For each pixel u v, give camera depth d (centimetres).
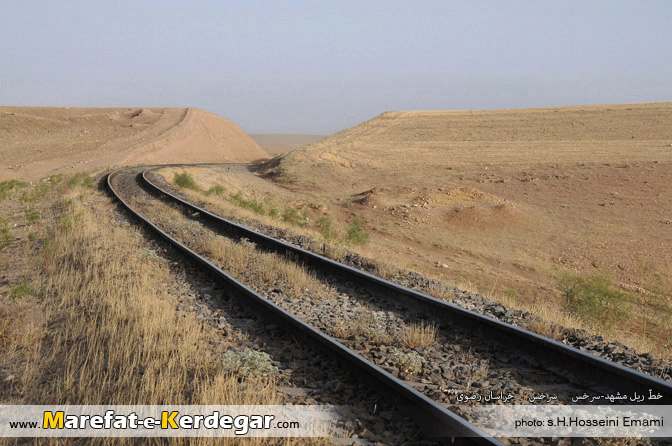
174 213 1822
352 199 4384
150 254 1109
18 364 601
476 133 8644
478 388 563
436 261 2614
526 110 10738
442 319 789
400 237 3209
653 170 4916
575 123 8575
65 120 10950
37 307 794
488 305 891
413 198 4197
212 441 440
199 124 11675
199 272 1026
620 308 1345
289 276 1004
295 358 635
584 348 693
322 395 540
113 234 1351
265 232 1594
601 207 3997
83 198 2147
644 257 2747
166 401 505
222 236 1430
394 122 10594
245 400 505
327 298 905
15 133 9400
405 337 692
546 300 1931
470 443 424
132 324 697
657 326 1341
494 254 2853
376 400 525
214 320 760
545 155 6269
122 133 9888
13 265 1070
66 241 1234
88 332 680
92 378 558
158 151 7969
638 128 7700
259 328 735
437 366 616
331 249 1286
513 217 3650
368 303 879
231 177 5259
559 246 3048
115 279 912
